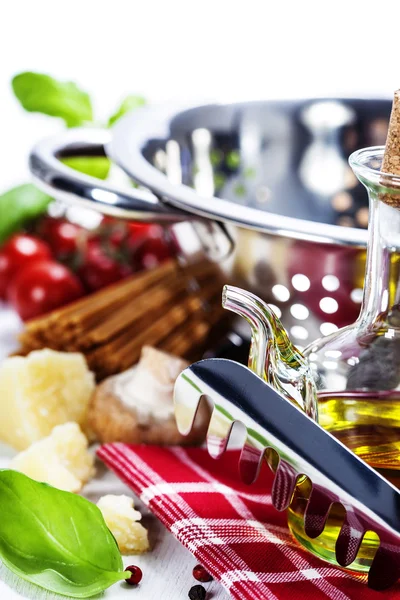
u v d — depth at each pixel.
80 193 0.59
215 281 0.62
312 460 0.48
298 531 0.52
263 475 0.58
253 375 0.49
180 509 0.53
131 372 0.63
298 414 0.49
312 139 0.71
